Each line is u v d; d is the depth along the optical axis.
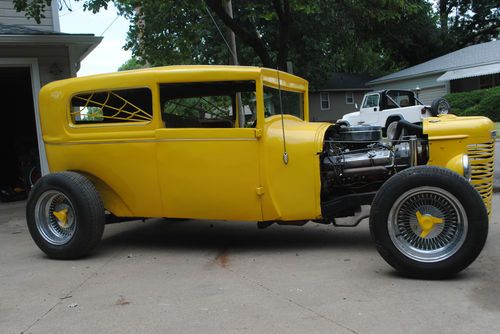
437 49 36.44
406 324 3.45
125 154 5.57
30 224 5.66
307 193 5.13
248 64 23.06
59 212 5.60
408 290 4.11
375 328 3.41
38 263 5.50
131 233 6.86
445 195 4.26
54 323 3.75
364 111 18.77
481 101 23.88
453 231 4.30
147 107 5.54
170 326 3.59
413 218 4.41
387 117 17.58
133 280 4.73
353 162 5.23
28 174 11.12
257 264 5.08
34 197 5.62
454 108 25.14
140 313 3.87
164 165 5.42
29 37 9.63
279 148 5.14
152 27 13.37
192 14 13.08
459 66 26.88
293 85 6.28
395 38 32.31
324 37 19.27
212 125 6.06
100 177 5.73
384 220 4.41
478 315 3.54
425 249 4.38
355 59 23.00
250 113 5.58
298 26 17.73
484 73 25.03
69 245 5.48
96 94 5.77
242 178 5.21
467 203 4.18
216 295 4.20
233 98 5.88
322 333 3.37
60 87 5.84
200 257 5.48
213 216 5.42
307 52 24.34
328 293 4.12
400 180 4.36
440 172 4.29
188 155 5.32
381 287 4.21
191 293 4.28
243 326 3.53
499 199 8.10
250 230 6.72
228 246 5.92
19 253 6.01
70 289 4.54
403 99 18.28
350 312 3.70
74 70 10.60
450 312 3.62
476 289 4.07
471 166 4.98
